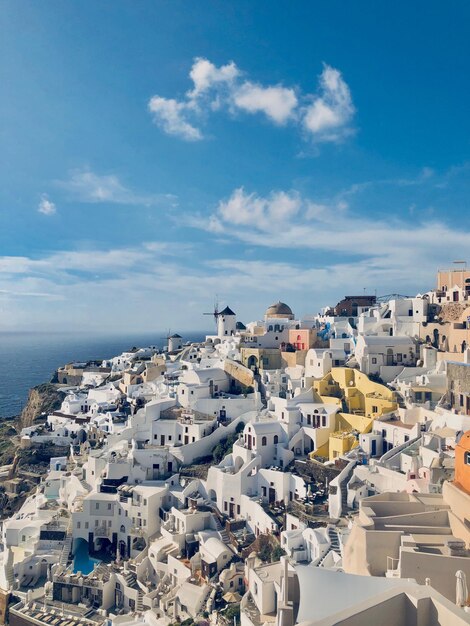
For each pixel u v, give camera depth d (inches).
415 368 3740.2
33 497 3937.0
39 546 3230.8
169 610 2591.0
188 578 2684.5
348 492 2667.3
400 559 1379.2
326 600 1059.3
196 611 2438.5
